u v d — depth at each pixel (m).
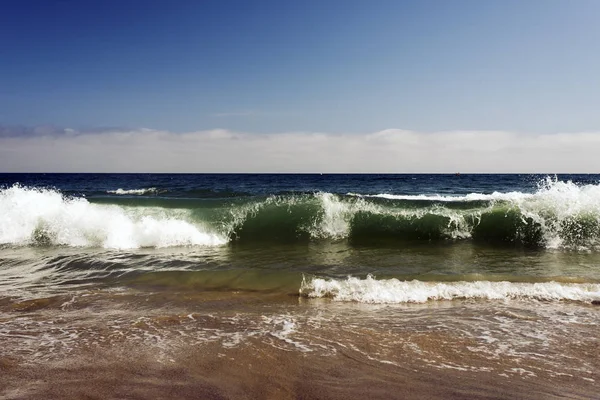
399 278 6.09
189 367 3.20
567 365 3.28
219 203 11.92
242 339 3.83
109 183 38.44
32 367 3.17
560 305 4.89
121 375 3.04
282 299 5.22
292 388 2.87
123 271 6.73
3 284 6.02
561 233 9.24
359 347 3.64
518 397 2.76
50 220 10.02
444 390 2.85
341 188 31.03
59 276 6.48
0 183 39.59
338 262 7.44
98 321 4.36
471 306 4.91
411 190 28.95
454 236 9.89
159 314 4.62
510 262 7.39
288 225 10.53
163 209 10.94
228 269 6.77
